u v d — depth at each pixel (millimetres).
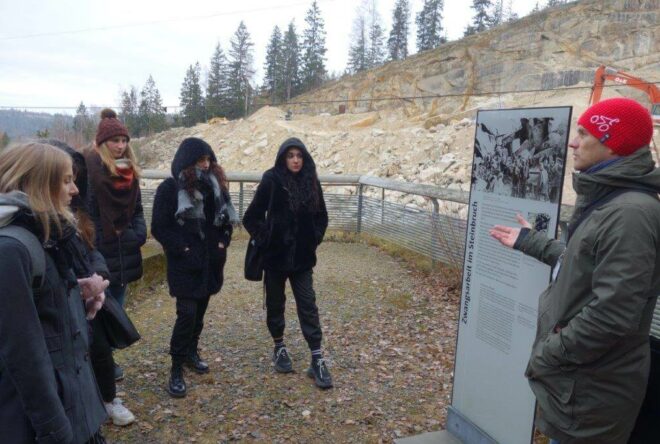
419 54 57250
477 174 3100
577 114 28828
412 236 8039
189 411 3717
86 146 3846
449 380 4336
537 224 2664
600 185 2094
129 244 3900
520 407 2795
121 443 3287
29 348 1812
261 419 3654
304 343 5039
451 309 6012
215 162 3969
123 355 4598
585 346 1975
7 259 1805
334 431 3551
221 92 76625
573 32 48438
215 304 6039
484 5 76562
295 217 4055
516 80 47031
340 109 48844
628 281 1882
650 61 45156
